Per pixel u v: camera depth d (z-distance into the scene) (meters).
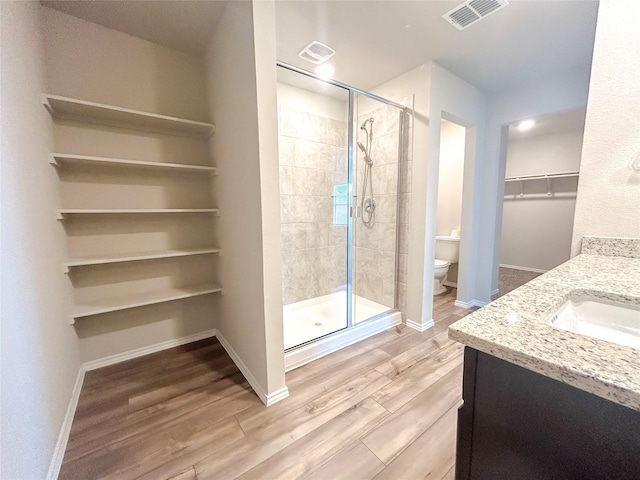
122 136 1.86
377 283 2.81
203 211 1.95
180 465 1.14
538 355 0.46
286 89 2.48
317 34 1.83
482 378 0.55
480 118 2.76
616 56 1.15
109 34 1.75
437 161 2.36
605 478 0.43
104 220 1.83
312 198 2.79
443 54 2.09
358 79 2.48
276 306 1.47
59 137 1.65
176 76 2.01
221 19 1.63
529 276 4.42
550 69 2.31
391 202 2.60
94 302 1.78
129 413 1.43
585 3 1.56
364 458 1.16
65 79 1.64
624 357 0.44
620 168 1.17
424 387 1.62
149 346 2.06
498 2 1.55
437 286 3.43
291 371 1.81
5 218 0.88
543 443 0.49
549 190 4.58
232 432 1.30
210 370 1.82
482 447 0.57
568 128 4.17
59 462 1.13
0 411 0.76
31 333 1.01
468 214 2.91
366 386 1.64
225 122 1.72
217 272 2.18
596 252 1.24
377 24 1.74
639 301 0.74
